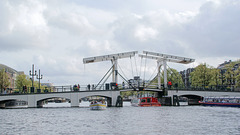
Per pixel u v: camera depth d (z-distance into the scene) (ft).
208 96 186.19
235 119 92.27
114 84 164.55
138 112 124.26
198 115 106.93
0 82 232.53
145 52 173.06
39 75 192.24
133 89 170.50
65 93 160.25
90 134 63.67
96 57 163.43
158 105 184.75
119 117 100.99
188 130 68.54
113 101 163.94
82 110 142.61
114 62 166.81
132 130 68.64
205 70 229.25
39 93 159.63
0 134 65.16
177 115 107.45
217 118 95.55
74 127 75.36
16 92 171.94
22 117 105.60
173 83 263.90
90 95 161.48
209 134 63.16
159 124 79.66
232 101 162.71
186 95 192.75
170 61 184.03
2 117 106.01
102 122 85.81
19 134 65.05
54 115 112.98
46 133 66.08
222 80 234.38
